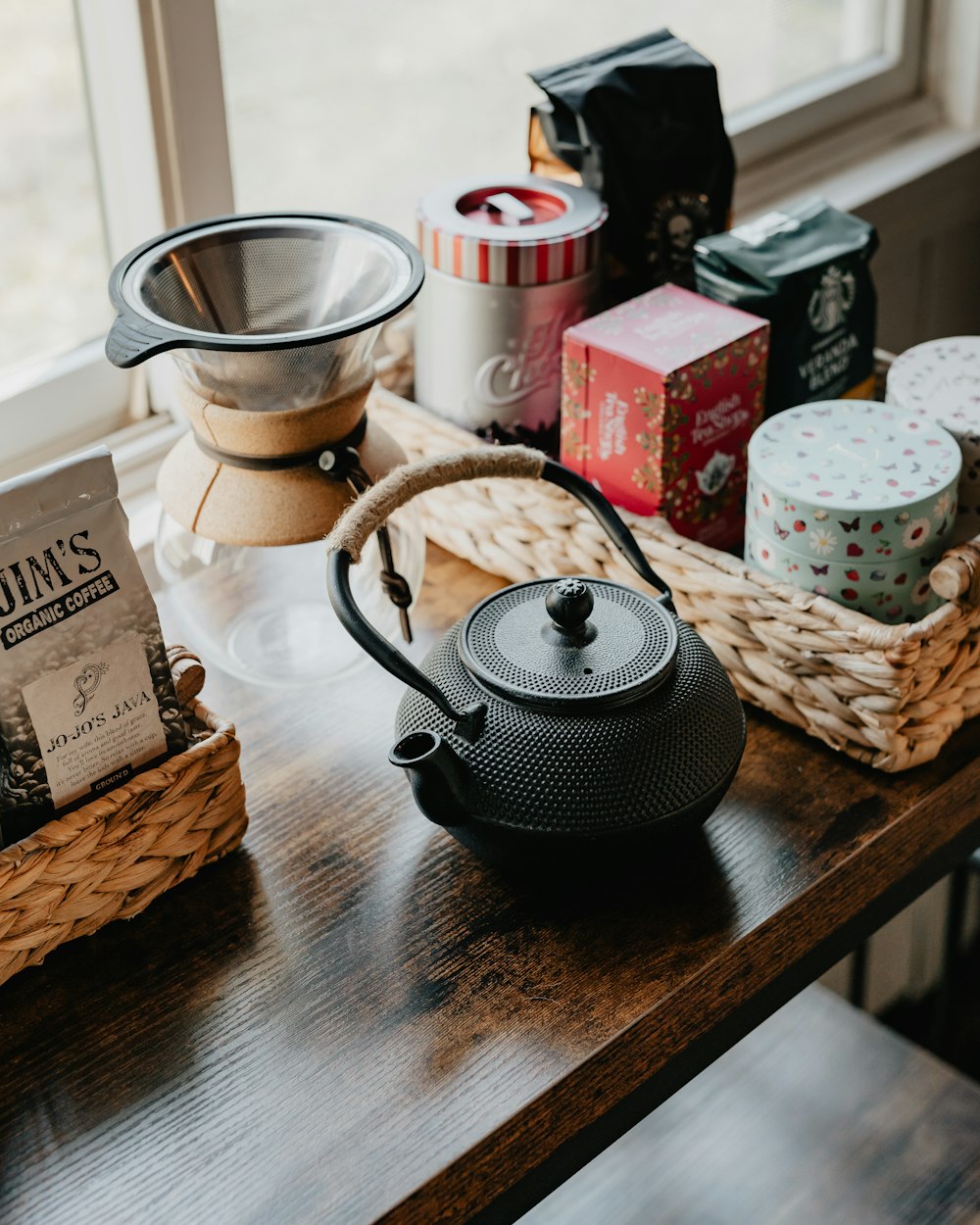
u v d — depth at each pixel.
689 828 0.67
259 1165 0.58
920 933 1.58
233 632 0.81
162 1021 0.64
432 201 0.91
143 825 0.67
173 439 1.02
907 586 0.76
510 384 0.90
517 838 0.64
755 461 0.77
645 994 0.65
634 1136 1.22
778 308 0.87
